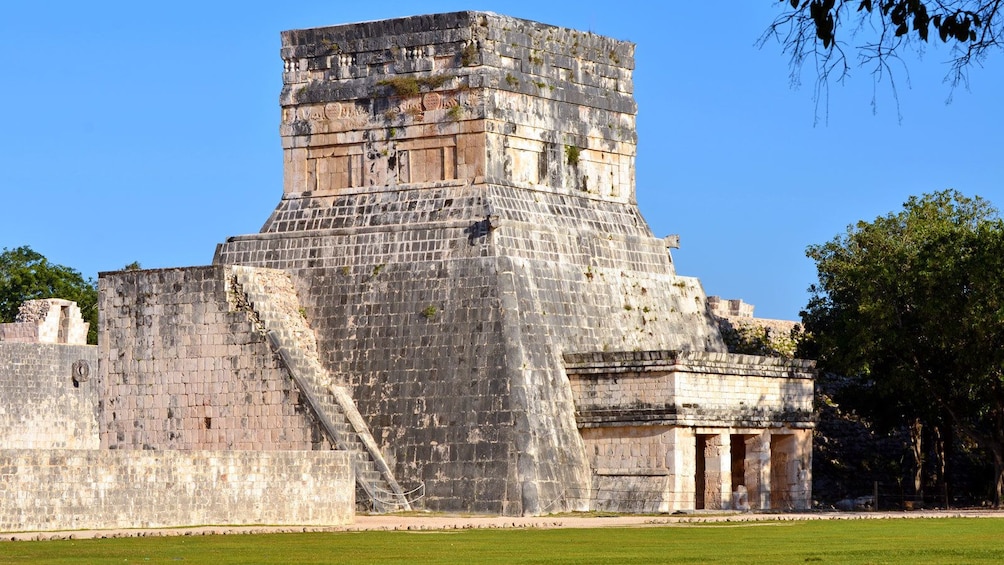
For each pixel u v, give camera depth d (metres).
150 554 39.50
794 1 23.05
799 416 68.69
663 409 62.88
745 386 66.19
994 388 67.75
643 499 63.03
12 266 117.75
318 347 67.56
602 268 70.06
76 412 85.12
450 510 62.94
